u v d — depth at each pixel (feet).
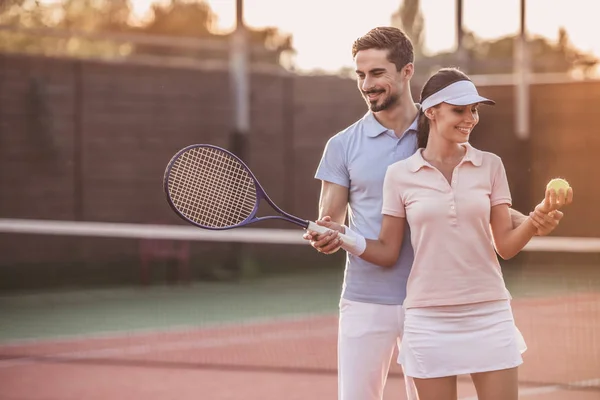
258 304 45.68
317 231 15.80
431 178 15.42
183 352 33.58
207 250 54.49
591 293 48.19
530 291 49.19
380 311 16.53
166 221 52.54
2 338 36.55
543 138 58.80
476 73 71.36
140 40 51.08
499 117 59.21
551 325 38.83
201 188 16.98
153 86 52.11
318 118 56.85
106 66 50.70
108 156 50.96
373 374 16.70
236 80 53.67
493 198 15.55
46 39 66.13
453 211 15.20
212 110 53.78
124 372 29.91
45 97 49.06
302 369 30.35
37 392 27.04
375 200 16.62
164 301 46.47
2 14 64.34
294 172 56.39
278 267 57.36
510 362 15.23
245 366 30.83
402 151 16.51
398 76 16.39
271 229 55.67
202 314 42.60
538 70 67.31
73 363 31.58
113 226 50.24
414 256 15.60
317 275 56.13
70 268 50.31
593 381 28.25
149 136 52.03
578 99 58.29
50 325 39.65
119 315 42.16
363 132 16.76
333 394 26.73
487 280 15.31
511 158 58.95
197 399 26.09
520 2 58.13
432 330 15.34
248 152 54.85
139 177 51.83
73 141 49.93
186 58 65.62
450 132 15.39
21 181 48.60
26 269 49.11
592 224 58.44
